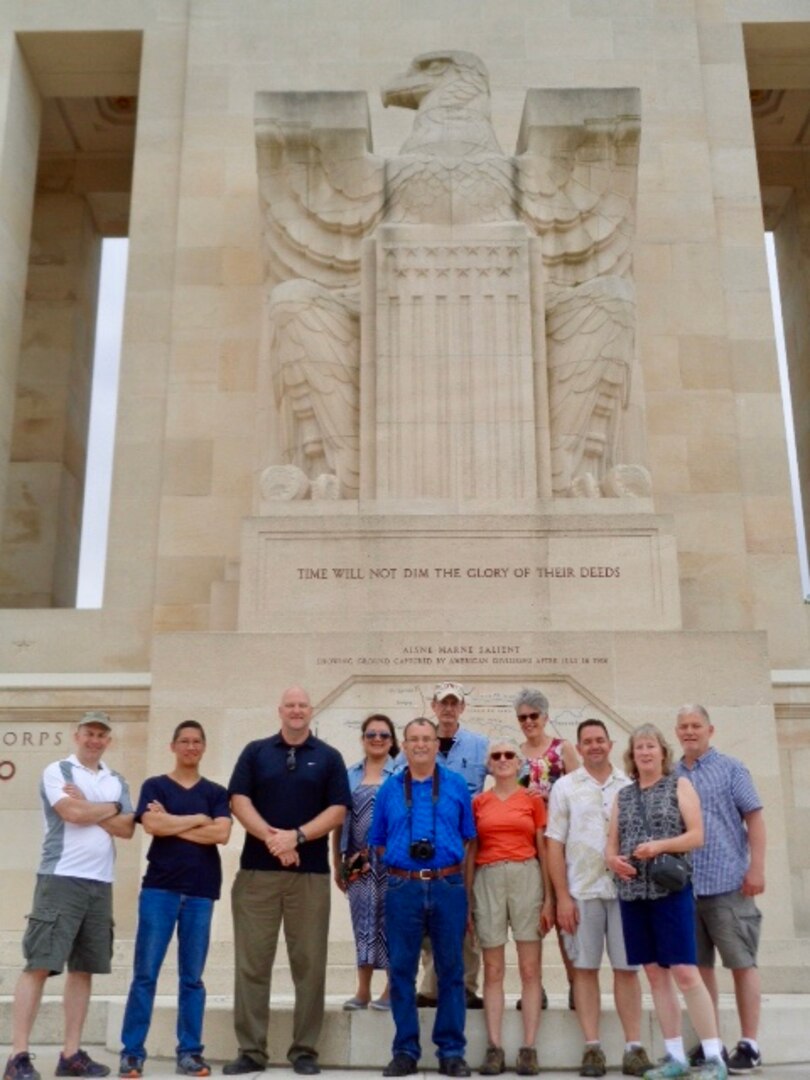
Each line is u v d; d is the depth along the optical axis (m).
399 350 11.41
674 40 15.14
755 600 13.13
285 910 6.15
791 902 9.31
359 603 10.29
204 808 6.24
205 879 6.14
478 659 9.80
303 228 12.37
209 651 9.80
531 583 10.31
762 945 8.77
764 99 17.53
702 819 6.23
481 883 6.21
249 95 14.92
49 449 16.80
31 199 15.62
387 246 11.70
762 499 13.43
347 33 15.17
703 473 13.39
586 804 6.19
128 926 10.68
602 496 11.05
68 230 17.89
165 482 13.41
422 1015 6.31
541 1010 6.32
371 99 14.87
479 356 11.39
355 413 11.48
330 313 11.70
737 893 6.27
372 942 6.61
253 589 10.36
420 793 6.14
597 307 11.59
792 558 13.22
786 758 10.91
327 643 9.84
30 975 5.79
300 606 10.29
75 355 17.45
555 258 12.16
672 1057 5.69
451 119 12.45
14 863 10.91
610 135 12.46
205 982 8.58
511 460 11.11
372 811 6.57
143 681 11.48
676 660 9.72
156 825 6.09
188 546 13.20
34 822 11.04
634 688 9.67
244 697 9.70
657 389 13.70
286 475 11.10
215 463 13.49
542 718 6.85
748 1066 6.08
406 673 9.77
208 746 9.59
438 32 15.18
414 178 12.13
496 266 11.63
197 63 15.05
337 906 8.88
